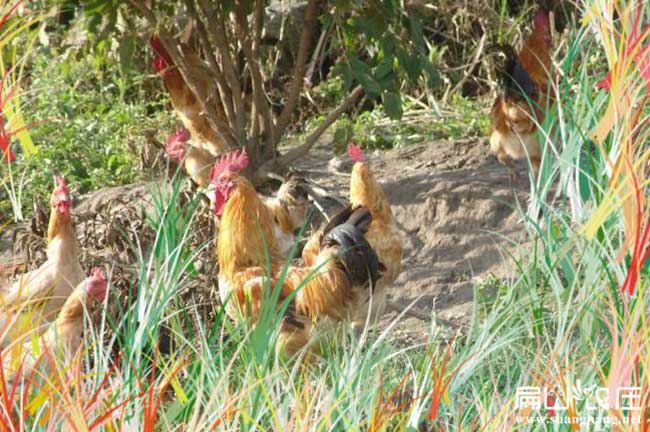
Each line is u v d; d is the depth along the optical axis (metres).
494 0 18.25
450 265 12.05
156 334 7.11
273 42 17.25
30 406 5.43
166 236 8.34
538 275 8.75
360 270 8.96
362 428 6.10
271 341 6.97
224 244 9.25
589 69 13.55
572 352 7.00
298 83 13.74
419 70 12.59
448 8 17.91
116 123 16.78
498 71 16.98
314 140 14.15
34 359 6.50
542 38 12.55
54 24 15.10
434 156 14.87
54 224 9.31
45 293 8.80
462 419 6.11
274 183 14.04
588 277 6.89
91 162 15.63
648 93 6.04
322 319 8.77
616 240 7.54
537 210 8.49
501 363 7.36
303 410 6.04
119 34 12.65
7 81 6.25
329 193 13.37
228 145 13.38
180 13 14.03
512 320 7.31
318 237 9.83
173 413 6.06
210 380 6.27
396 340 10.18
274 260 9.44
